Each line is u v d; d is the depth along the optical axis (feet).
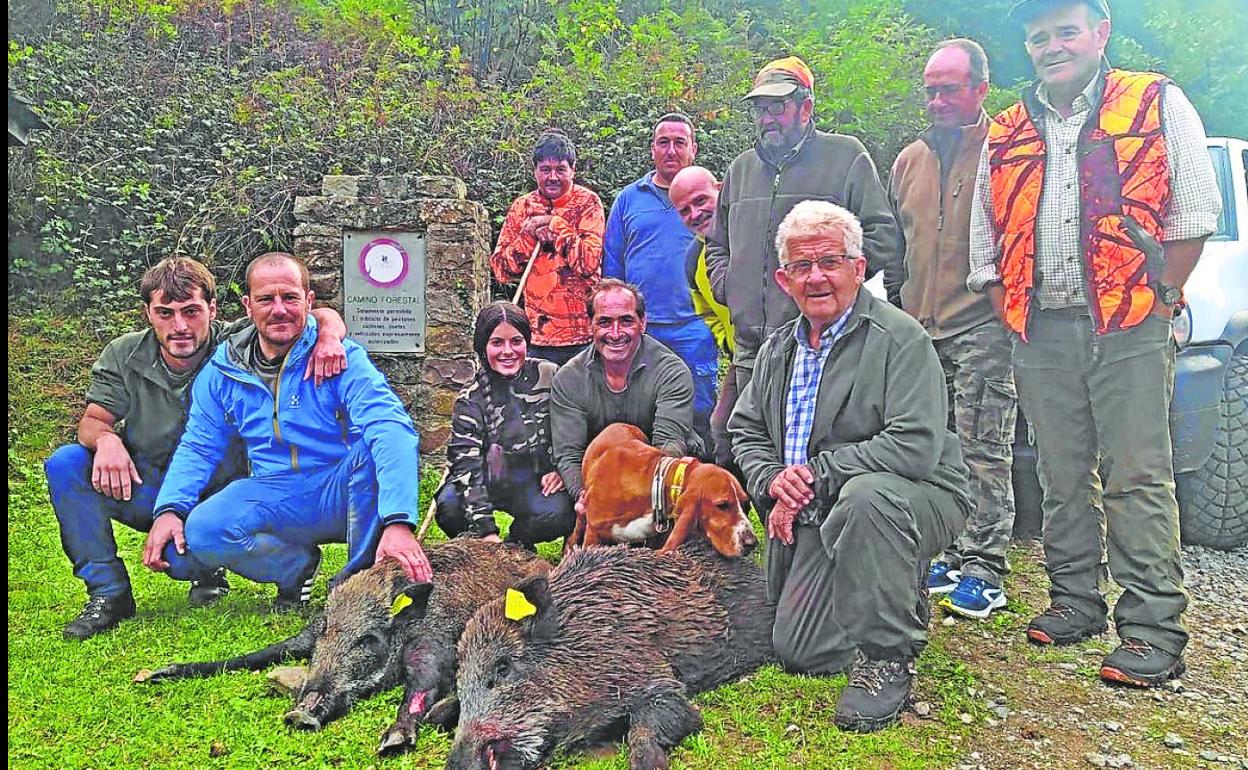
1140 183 11.73
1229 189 19.80
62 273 30.42
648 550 12.67
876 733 10.59
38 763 9.87
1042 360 12.78
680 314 18.38
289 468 14.11
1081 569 13.16
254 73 34.42
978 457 14.49
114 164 31.17
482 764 9.60
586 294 19.98
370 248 22.91
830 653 11.87
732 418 13.15
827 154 15.01
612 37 39.09
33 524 18.80
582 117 33.94
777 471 12.26
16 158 30.14
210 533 13.66
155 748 10.26
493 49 40.40
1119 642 13.08
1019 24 12.69
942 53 14.66
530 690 10.22
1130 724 10.96
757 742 10.43
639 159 33.06
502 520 19.24
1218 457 17.93
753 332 15.29
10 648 12.77
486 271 24.59
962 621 13.79
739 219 15.48
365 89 33.47
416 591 11.68
